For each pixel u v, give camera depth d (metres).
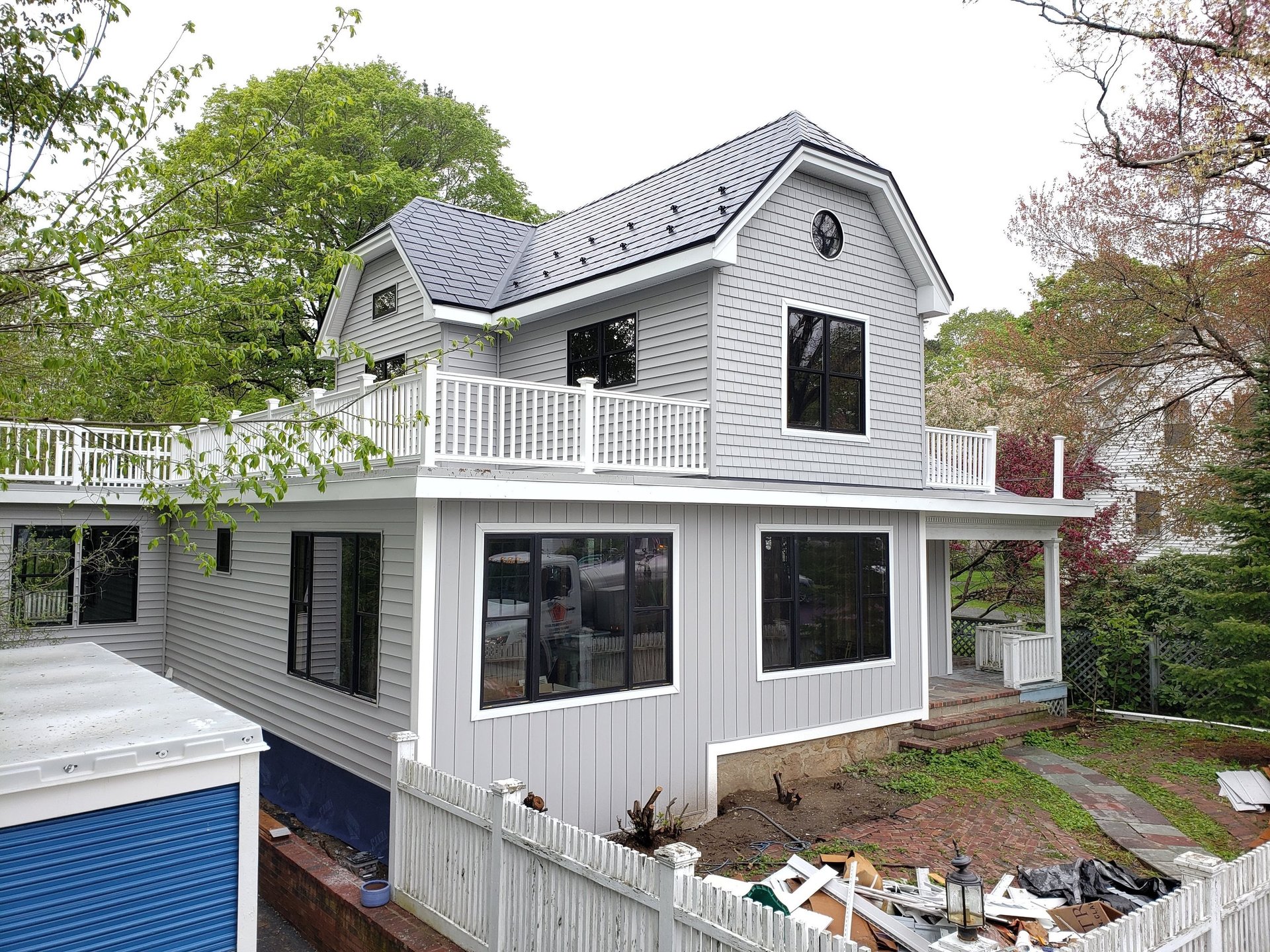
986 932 5.52
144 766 4.48
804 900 5.92
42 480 13.27
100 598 14.46
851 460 12.30
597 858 5.20
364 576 8.95
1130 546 19.75
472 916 6.22
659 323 11.39
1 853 4.13
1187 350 19.11
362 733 8.72
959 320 48.53
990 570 22.61
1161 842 8.78
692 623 9.94
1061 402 21.59
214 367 21.14
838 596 11.87
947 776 11.09
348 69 24.98
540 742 8.49
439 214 15.49
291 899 8.18
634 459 9.55
